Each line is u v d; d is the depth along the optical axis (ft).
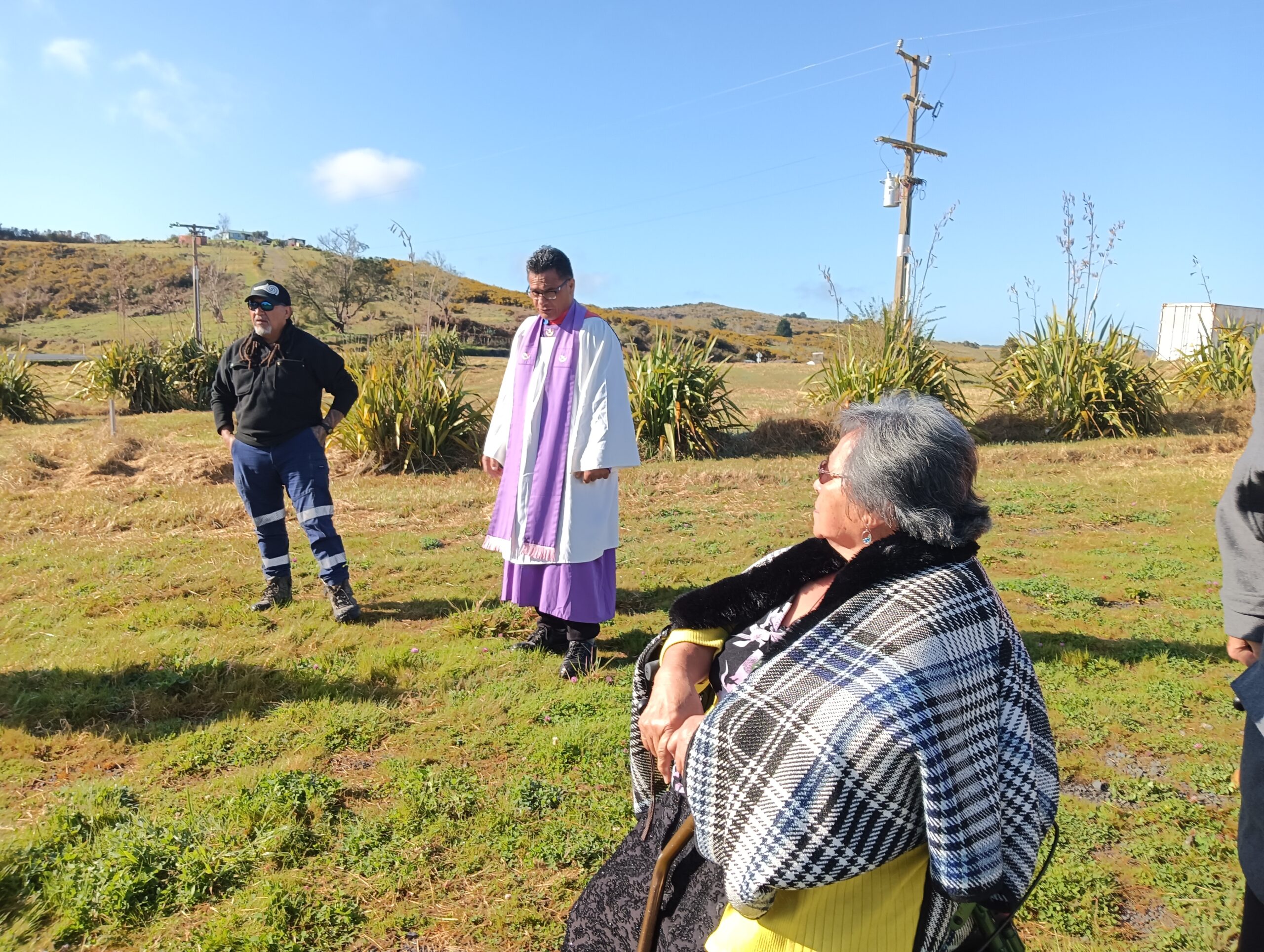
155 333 80.64
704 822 4.74
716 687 5.79
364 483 34.19
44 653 15.53
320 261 192.95
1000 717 4.90
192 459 34.58
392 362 38.29
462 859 10.07
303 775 11.43
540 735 13.05
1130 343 47.80
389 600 19.57
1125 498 31.09
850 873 4.51
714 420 43.29
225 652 15.56
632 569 22.06
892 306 48.42
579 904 5.86
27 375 61.98
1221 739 13.38
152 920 8.87
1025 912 9.44
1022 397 48.37
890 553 4.99
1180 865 10.25
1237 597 6.73
